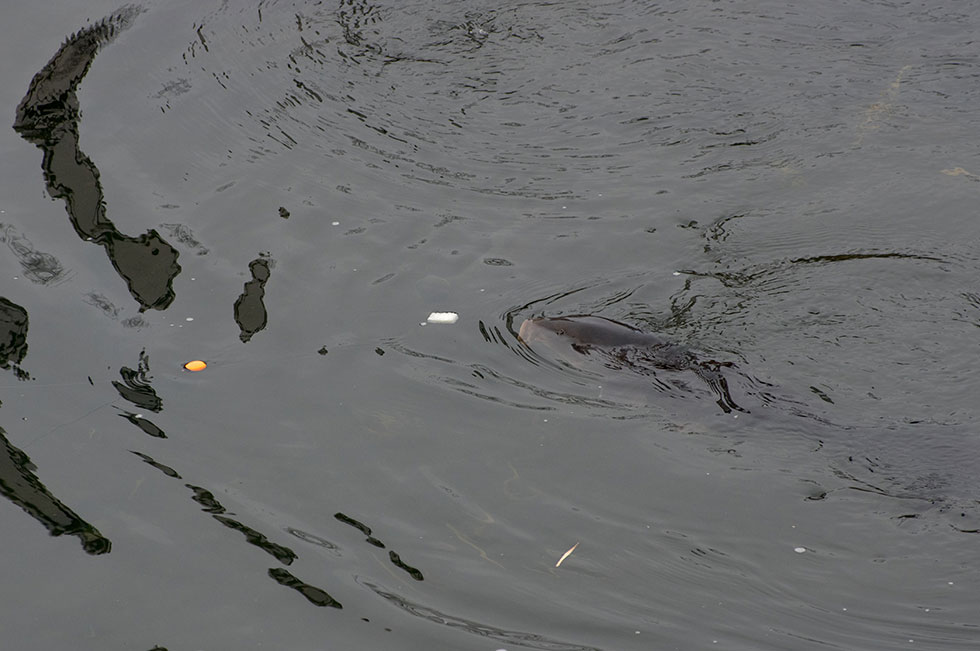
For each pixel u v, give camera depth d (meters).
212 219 9.23
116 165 9.95
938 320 8.09
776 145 10.55
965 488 6.49
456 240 9.10
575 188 9.91
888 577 5.92
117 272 8.48
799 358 7.72
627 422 7.08
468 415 7.12
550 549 6.11
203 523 6.19
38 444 6.73
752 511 6.38
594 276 8.70
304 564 5.94
